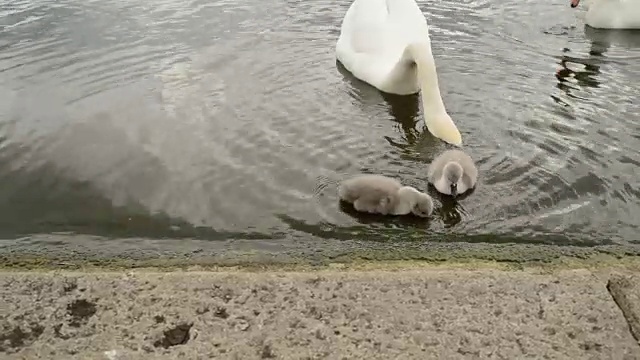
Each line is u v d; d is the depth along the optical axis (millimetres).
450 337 1115
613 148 2078
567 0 3396
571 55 2826
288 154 2096
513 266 1440
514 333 1121
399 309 1171
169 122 2285
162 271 1434
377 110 2453
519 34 3018
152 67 2689
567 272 1261
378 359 1080
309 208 1813
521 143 2133
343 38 2877
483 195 1857
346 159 2080
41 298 1213
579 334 1119
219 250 1587
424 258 1507
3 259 1540
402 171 2027
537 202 1815
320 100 2465
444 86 2533
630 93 2473
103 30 3031
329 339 1118
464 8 3275
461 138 2170
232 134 2205
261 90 2512
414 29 2742
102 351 1107
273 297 1202
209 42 2912
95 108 2393
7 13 3217
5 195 1903
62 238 1683
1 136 2215
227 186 1923
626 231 1660
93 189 1920
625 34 3086
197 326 1147
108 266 1489
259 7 3281
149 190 1909
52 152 2119
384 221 1752
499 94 2471
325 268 1436
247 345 1111
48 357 1097
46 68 2699
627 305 1176
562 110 2340
